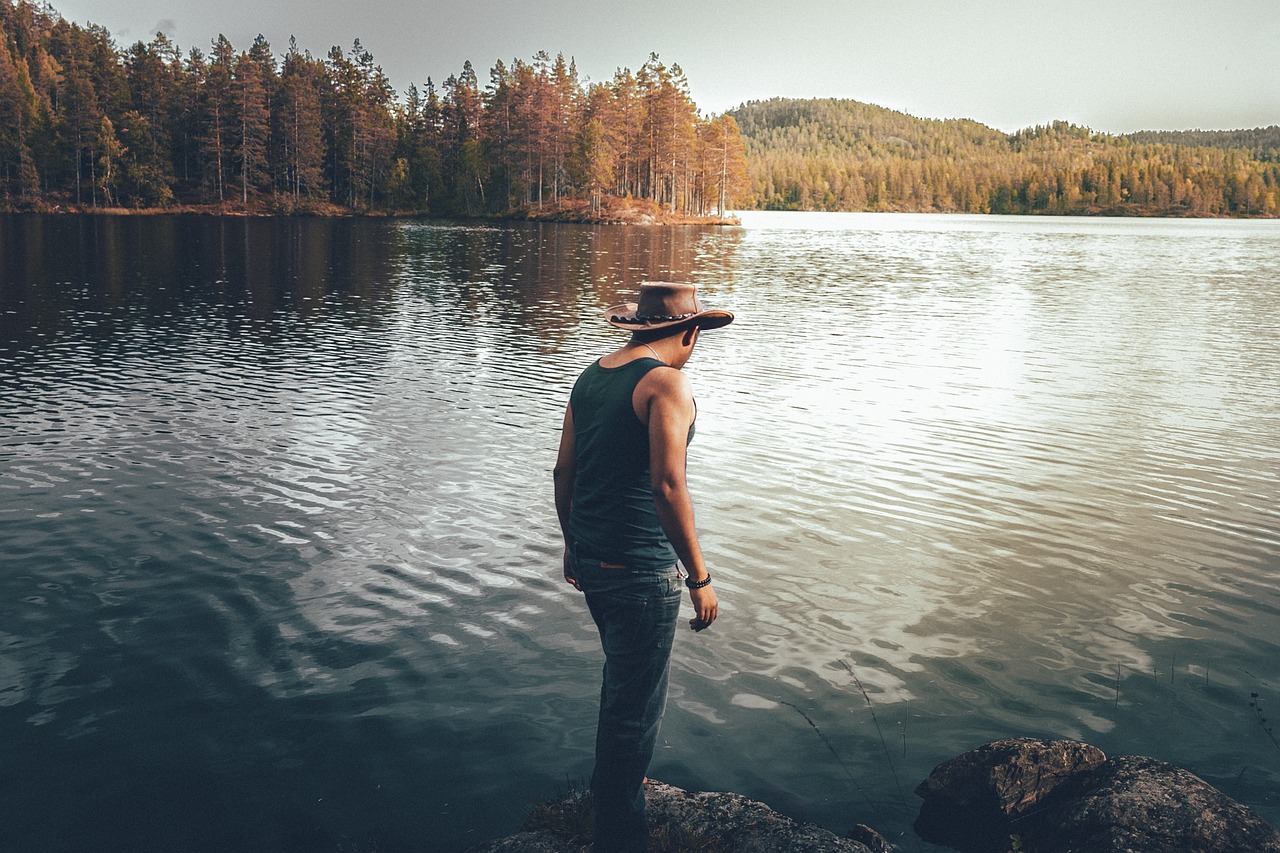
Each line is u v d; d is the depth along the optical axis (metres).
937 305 26.23
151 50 127.75
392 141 131.50
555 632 5.51
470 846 3.55
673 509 2.71
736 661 5.17
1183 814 3.28
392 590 6.12
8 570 6.38
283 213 116.75
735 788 3.95
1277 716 4.62
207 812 3.76
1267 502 8.58
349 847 3.56
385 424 11.12
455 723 4.46
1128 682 4.98
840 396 13.41
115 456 9.45
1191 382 14.85
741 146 136.25
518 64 136.62
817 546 7.20
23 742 4.25
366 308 24.02
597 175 115.81
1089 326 21.69
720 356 16.97
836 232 91.56
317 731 4.38
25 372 14.16
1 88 106.69
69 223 76.50
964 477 9.27
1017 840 3.52
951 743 4.34
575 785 3.95
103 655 5.14
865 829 3.52
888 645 5.42
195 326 19.89
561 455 3.12
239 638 5.38
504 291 29.20
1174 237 87.00
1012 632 5.64
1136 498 8.65
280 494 8.25
